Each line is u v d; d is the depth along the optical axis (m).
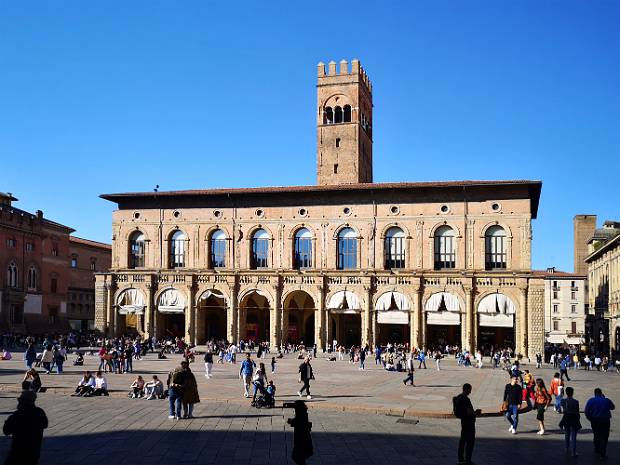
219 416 33.19
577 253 165.62
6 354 67.31
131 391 40.62
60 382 46.56
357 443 27.45
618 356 87.19
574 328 154.38
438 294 85.75
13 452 17.67
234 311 91.81
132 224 97.31
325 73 116.50
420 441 28.09
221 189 96.62
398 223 88.75
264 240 93.50
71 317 132.12
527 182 83.69
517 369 45.69
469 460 23.67
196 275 93.56
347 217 90.38
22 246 109.94
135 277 95.38
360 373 60.00
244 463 23.33
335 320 96.62
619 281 103.50
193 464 23.09
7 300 104.44
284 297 90.50
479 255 85.81
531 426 32.62
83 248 138.12
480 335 90.75
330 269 89.69
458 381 54.38
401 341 92.81
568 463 24.34
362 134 117.56
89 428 29.58
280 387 46.34
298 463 20.42
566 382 59.69
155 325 94.38
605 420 25.25
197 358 75.50
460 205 87.06
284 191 91.31
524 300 83.12
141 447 25.67
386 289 87.38
